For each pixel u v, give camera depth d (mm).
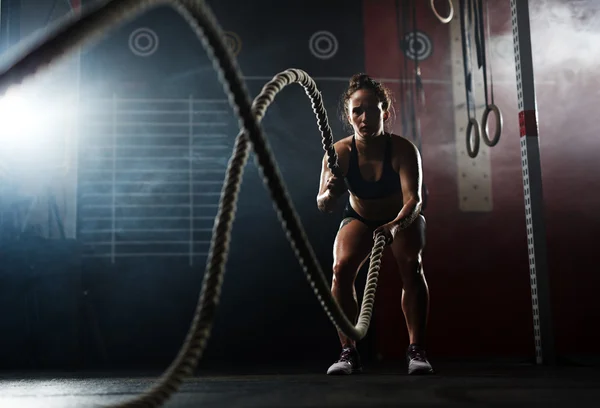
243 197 5355
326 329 5266
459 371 3271
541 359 3832
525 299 5344
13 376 3664
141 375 3627
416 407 1674
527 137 3957
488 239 5395
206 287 1513
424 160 5438
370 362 4867
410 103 5477
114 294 5184
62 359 4793
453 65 5543
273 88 1881
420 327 3117
